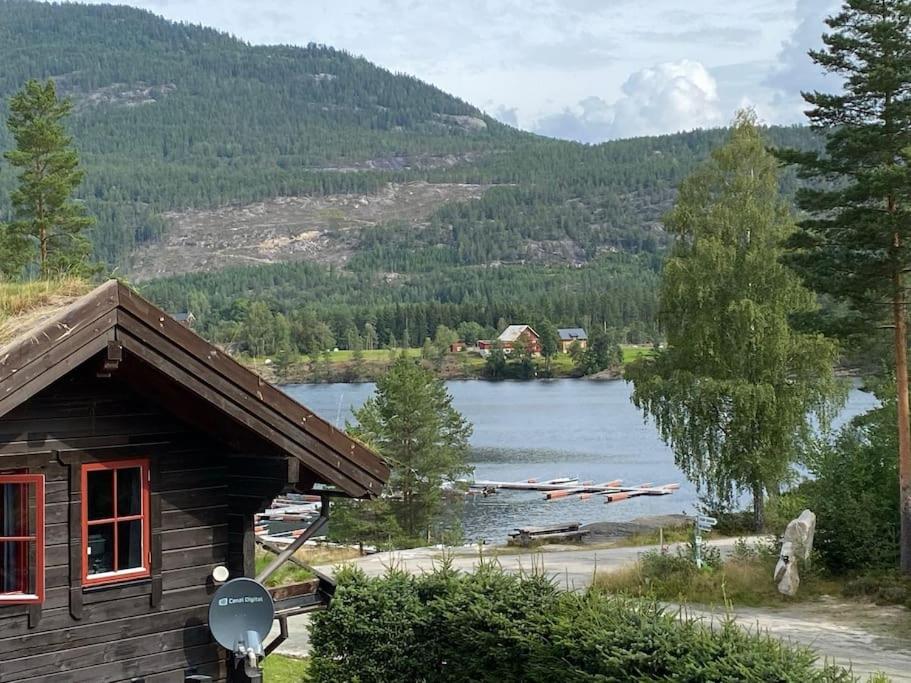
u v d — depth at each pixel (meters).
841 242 29.75
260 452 10.88
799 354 43.41
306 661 19.66
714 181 46.38
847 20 29.22
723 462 43.91
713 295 44.03
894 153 28.92
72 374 10.05
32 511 9.76
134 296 9.31
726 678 10.95
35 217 52.25
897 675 19.86
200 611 10.89
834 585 29.16
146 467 10.55
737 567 29.88
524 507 66.88
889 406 32.91
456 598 13.87
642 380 46.12
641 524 47.19
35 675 9.73
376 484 11.08
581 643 12.42
